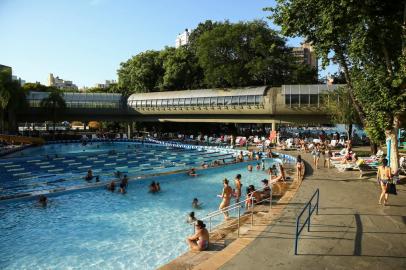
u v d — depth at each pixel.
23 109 57.94
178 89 67.38
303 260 8.36
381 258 8.40
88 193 20.59
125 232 14.05
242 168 29.73
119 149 47.09
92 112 63.19
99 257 11.70
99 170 30.05
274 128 48.28
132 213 16.70
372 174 20.28
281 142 44.12
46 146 51.16
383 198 14.27
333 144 39.94
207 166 28.61
